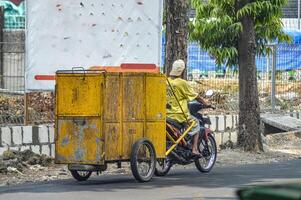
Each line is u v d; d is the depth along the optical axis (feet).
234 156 90.27
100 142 62.08
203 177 68.39
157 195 55.36
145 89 65.62
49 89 86.22
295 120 117.80
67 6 87.15
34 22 86.58
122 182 64.95
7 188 60.49
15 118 84.74
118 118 63.36
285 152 98.37
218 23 96.63
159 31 89.61
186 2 87.10
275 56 116.06
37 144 82.38
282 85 122.01
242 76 94.79
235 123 104.99
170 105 69.97
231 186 60.70
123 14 88.79
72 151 63.36
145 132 65.62
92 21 88.02
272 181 64.23
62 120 63.82
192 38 99.71
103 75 62.03
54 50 86.89
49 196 55.01
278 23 99.81
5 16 112.98
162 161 67.82
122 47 88.94
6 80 87.71
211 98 108.99
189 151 70.54
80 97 62.90
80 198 53.78
